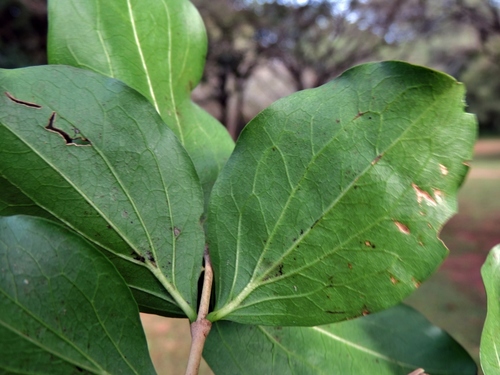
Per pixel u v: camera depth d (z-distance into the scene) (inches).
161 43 5.4
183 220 4.4
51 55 4.9
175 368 26.0
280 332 5.1
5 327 3.3
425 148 3.8
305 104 4.1
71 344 3.6
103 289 3.8
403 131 3.8
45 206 4.0
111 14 5.1
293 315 4.2
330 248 4.0
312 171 4.1
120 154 4.2
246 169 4.3
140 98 4.3
